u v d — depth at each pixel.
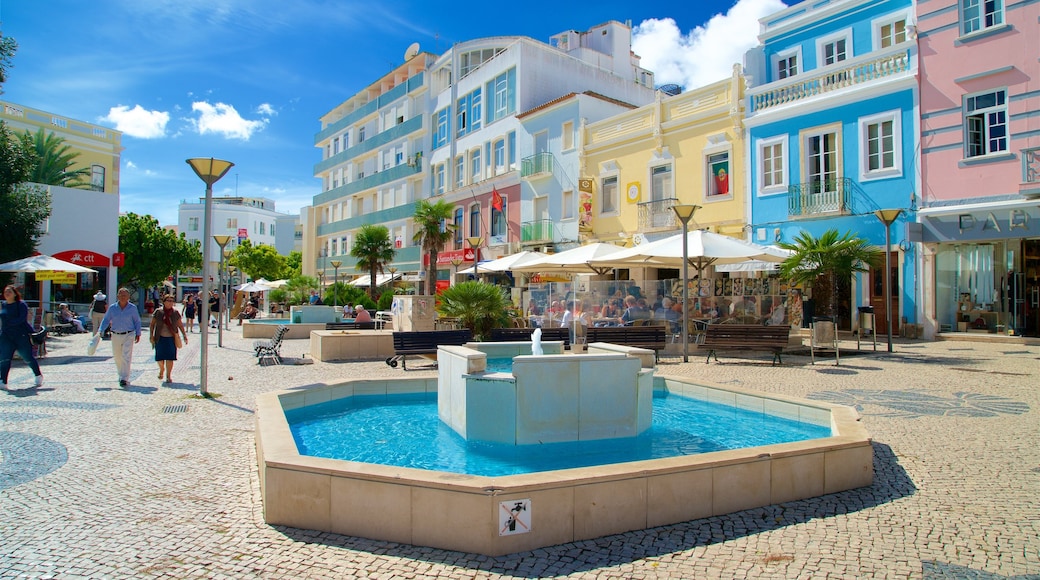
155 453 5.89
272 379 11.19
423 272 40.84
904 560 3.48
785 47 22.08
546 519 3.69
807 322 16.19
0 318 9.97
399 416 7.75
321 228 56.78
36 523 4.09
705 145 22.78
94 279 27.72
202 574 3.33
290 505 4.03
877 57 18.09
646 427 6.82
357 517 3.86
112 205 28.06
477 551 3.58
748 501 4.31
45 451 5.95
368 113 49.16
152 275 42.34
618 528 3.88
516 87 32.81
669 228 23.62
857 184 18.38
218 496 4.63
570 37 38.16
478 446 6.20
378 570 3.38
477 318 15.46
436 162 40.91
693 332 15.27
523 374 6.20
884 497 4.55
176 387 10.15
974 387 9.31
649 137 24.92
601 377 6.47
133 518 4.18
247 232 85.44
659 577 3.29
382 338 14.98
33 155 21.86
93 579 3.29
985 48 16.02
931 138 16.94
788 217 19.88
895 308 17.91
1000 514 4.18
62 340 19.77
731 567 3.40
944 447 5.93
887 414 7.48
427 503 3.69
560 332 13.94
